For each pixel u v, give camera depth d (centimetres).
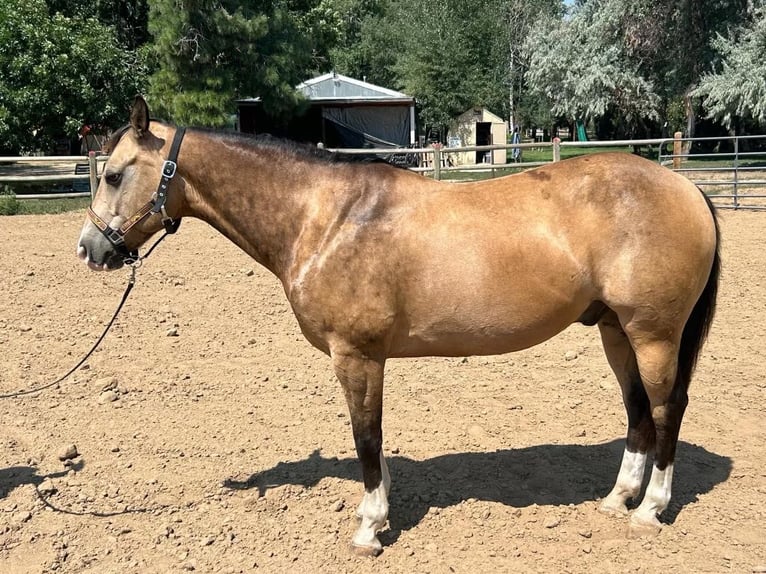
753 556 329
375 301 322
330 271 325
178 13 2059
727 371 568
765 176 1808
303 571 334
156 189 342
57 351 654
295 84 2402
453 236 321
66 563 345
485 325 328
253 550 352
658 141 1494
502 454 445
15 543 362
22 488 411
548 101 3366
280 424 502
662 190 323
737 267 918
